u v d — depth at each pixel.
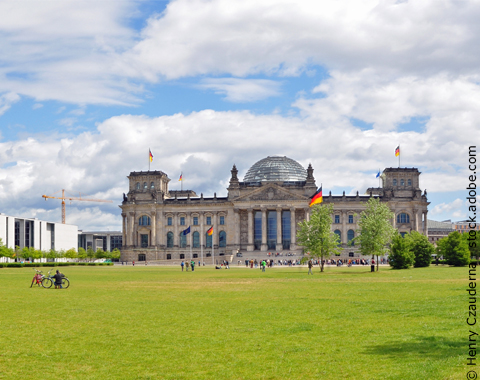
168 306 48.66
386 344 30.16
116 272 128.88
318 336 33.03
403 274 104.31
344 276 100.50
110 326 37.38
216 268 157.62
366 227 125.38
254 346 30.55
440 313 40.88
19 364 27.09
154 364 27.00
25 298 56.06
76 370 26.03
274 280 89.25
